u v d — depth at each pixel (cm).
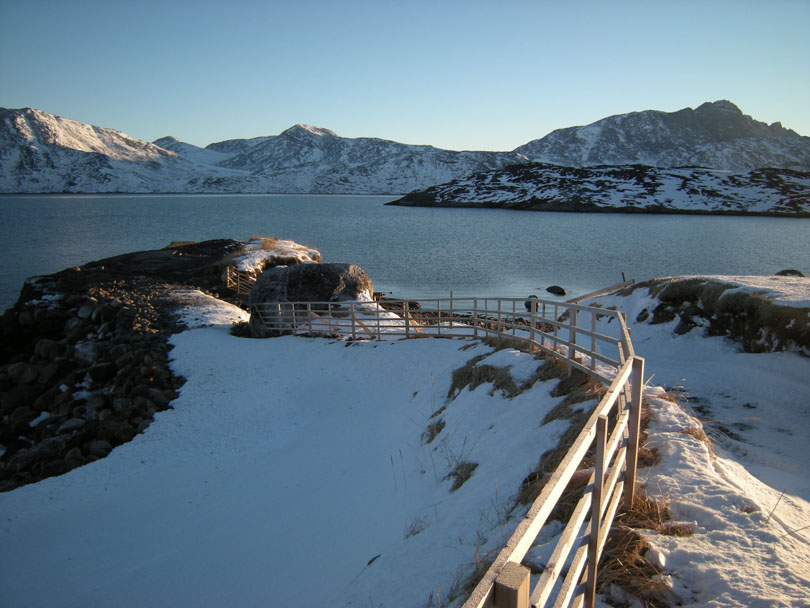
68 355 2136
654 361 1297
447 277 4669
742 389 991
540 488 565
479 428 912
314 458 1202
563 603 265
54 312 2575
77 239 7919
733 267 5159
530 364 1016
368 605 534
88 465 1283
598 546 319
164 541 952
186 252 4500
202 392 1636
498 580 184
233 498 1081
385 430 1224
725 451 695
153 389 1617
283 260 3984
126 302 2520
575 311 899
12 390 1944
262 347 1942
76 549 949
